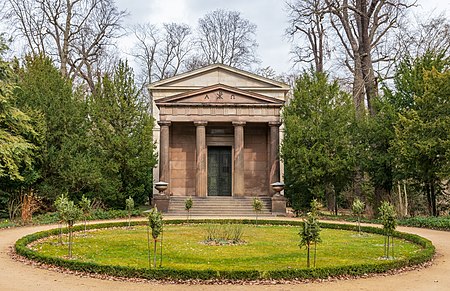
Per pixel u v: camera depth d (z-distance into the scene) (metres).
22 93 34.88
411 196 37.16
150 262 14.77
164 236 22.64
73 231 25.08
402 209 34.41
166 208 37.59
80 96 38.62
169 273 12.82
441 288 12.11
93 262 13.87
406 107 34.59
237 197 39.72
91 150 37.06
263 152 43.84
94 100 40.38
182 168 43.47
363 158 35.41
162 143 40.34
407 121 30.11
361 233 24.91
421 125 29.56
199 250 17.83
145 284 12.37
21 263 15.41
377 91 41.16
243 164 40.34
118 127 38.62
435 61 34.22
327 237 23.00
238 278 12.71
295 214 38.53
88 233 24.41
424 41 43.06
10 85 30.88
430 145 28.64
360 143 36.28
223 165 44.28
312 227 13.74
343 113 37.03
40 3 52.06
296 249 18.23
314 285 12.36
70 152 34.22
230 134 43.91
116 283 12.45
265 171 43.69
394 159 33.06
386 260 14.83
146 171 39.75
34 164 33.84
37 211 33.91
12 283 12.39
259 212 37.38
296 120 37.12
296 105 38.81
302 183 37.38
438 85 29.75
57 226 28.02
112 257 16.16
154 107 46.09
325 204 44.72
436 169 29.72
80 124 36.41
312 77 40.31
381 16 41.47
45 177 34.38
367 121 36.19
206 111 40.53
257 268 13.53
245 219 31.53
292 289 11.88
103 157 37.09
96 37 56.38
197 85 45.88
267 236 22.91
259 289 11.88
